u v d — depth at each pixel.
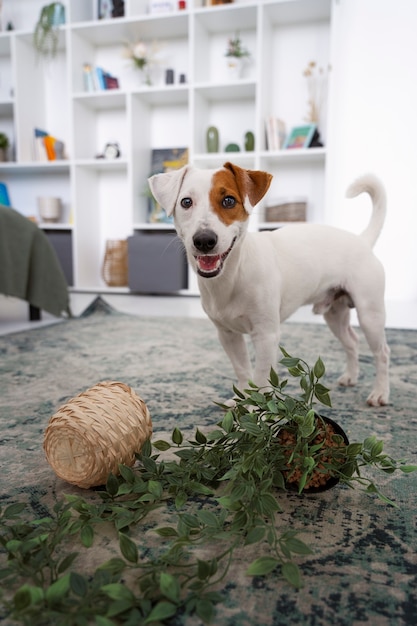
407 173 3.97
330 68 3.75
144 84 4.58
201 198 1.10
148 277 4.18
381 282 1.43
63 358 2.03
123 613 0.60
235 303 1.23
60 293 2.96
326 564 0.70
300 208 3.96
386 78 3.91
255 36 4.25
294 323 2.86
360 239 1.46
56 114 4.89
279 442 0.92
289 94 4.18
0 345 2.26
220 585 0.66
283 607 0.62
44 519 0.76
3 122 5.11
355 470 0.90
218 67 4.39
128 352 2.14
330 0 3.71
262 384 1.26
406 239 4.04
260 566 0.63
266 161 4.11
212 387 1.61
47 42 4.48
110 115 4.75
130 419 0.95
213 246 1.06
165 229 4.65
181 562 0.70
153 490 0.82
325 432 0.92
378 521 0.82
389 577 0.68
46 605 0.60
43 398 1.50
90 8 4.58
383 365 1.44
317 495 0.91
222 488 0.93
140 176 4.48
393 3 3.81
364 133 4.01
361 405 1.44
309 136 3.90
